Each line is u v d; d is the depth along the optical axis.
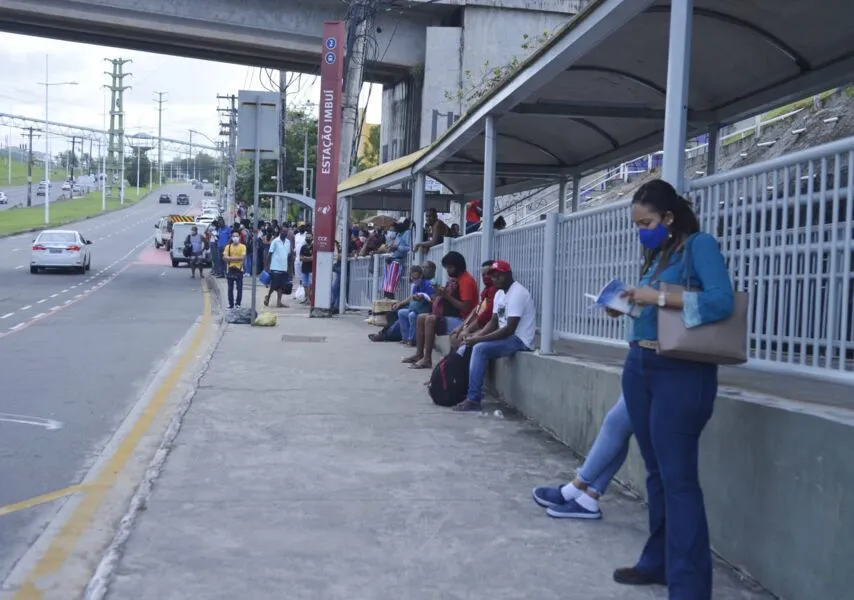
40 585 4.61
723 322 3.92
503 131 11.79
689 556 4.05
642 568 4.59
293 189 61.81
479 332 9.45
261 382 10.59
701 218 5.57
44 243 34.25
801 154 4.55
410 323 14.31
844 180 4.26
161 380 11.17
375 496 6.08
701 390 4.04
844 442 3.87
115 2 29.77
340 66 19.94
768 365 4.79
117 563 4.79
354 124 22.61
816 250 4.46
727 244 5.28
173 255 42.53
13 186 145.75
